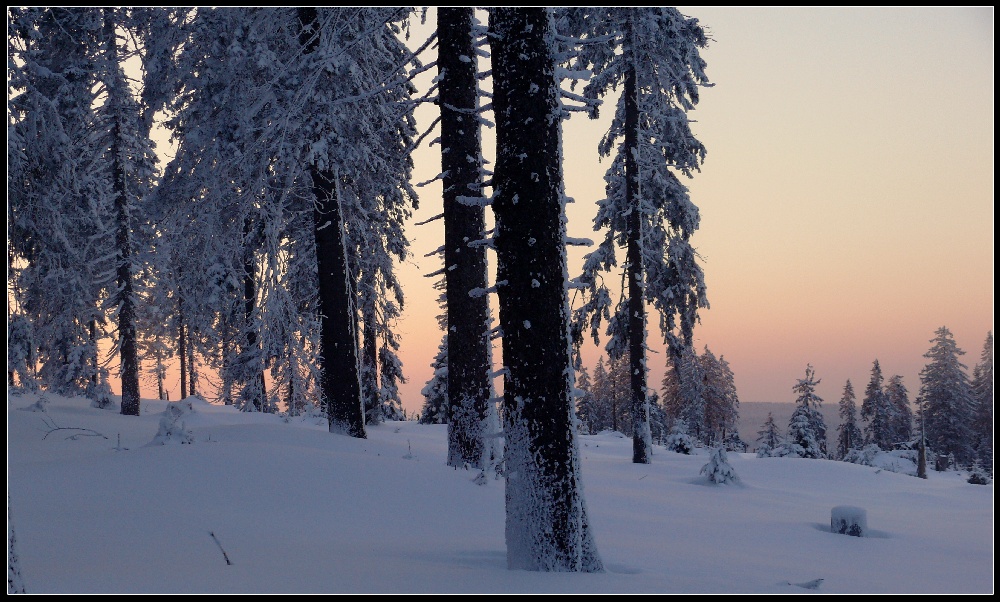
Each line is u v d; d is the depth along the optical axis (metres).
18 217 16.83
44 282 21.33
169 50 17.69
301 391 19.41
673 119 22.70
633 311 21.88
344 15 15.41
